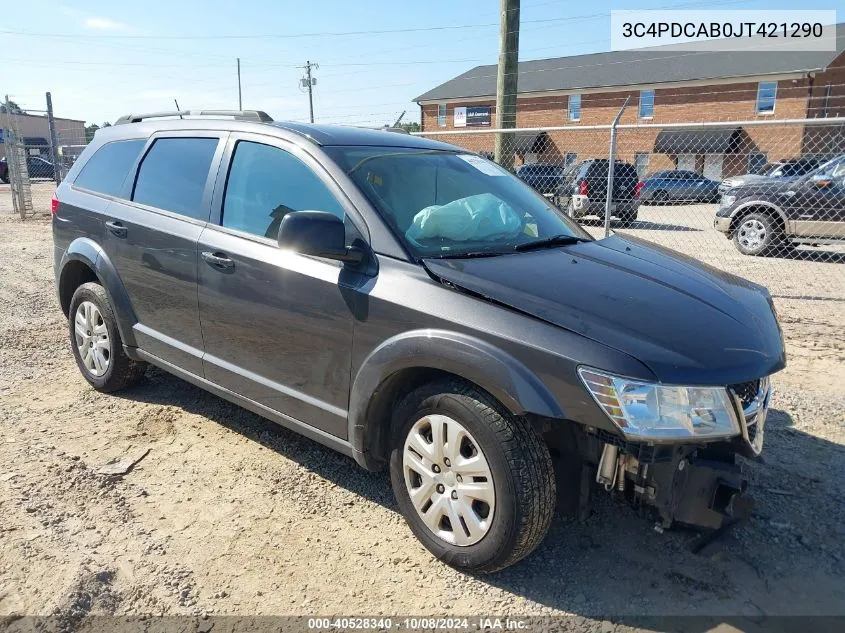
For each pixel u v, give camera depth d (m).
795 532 3.20
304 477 3.64
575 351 2.46
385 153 3.59
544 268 3.02
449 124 49.81
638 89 41.56
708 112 39.53
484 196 3.67
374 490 3.53
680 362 2.45
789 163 12.50
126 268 4.24
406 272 2.91
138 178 4.35
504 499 2.60
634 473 2.57
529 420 2.62
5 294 7.80
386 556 2.99
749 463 3.83
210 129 4.00
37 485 3.47
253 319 3.46
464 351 2.62
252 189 3.62
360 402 3.00
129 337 4.34
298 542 3.07
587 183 14.34
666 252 3.77
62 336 6.12
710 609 2.68
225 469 3.71
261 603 2.68
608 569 2.92
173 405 4.54
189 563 2.90
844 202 10.27
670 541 3.11
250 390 3.58
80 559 2.90
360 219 3.12
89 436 4.05
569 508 2.82
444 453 2.81
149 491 3.47
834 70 36.97
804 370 5.42
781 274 9.66
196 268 3.73
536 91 44.88
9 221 16.09
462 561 2.80
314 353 3.20
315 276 3.14
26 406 4.49
